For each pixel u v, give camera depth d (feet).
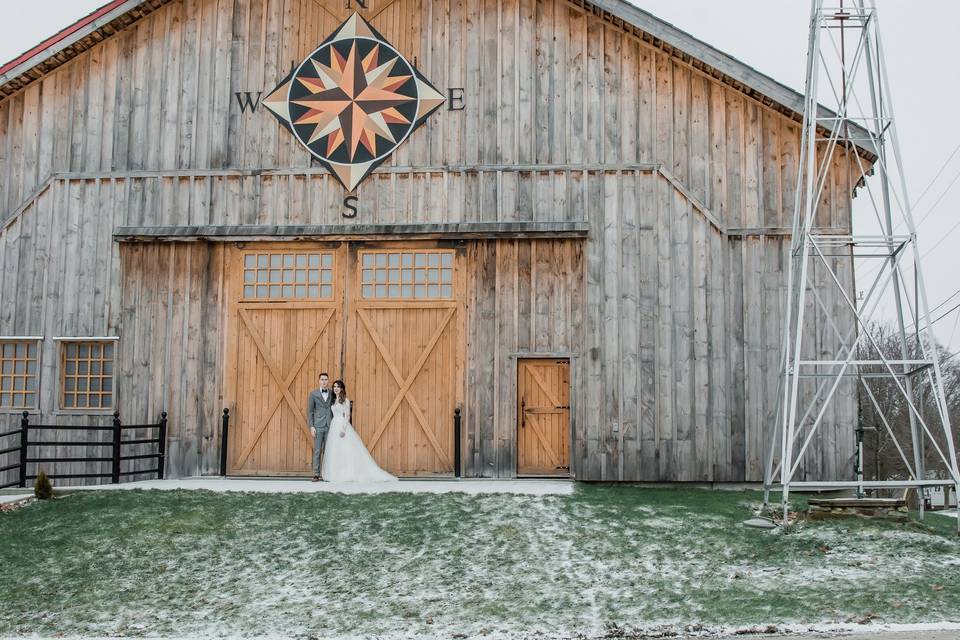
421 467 61.62
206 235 62.85
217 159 64.18
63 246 64.64
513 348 61.41
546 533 45.11
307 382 63.05
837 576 39.91
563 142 62.08
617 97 62.13
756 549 43.52
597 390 60.34
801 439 58.75
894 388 134.31
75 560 42.11
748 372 59.47
